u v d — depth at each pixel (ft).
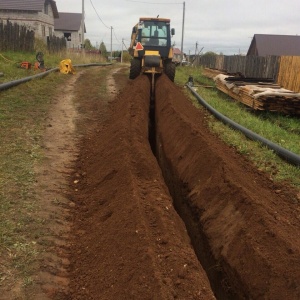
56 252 13.33
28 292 11.09
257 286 13.15
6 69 50.60
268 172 20.99
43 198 16.98
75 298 11.35
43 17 123.85
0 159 20.54
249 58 70.28
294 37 130.41
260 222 14.82
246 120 32.81
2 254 12.52
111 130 26.21
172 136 26.84
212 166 19.95
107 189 18.13
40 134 26.27
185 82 63.62
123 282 11.39
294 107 37.32
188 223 19.97
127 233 13.39
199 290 11.35
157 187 17.94
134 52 56.54
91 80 57.00
